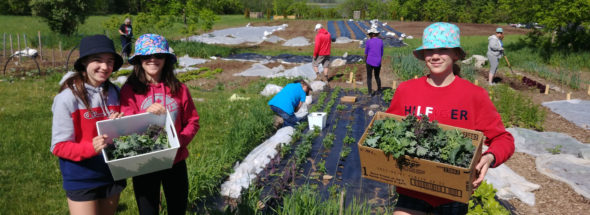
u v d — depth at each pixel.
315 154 6.00
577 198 4.74
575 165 5.59
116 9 53.12
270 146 6.00
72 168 2.46
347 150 6.08
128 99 2.76
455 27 2.41
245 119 7.16
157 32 23.47
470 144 2.12
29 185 4.39
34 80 10.85
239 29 32.25
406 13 44.06
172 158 2.47
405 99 2.69
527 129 7.29
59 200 4.16
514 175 5.18
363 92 11.05
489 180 4.80
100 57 2.48
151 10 20.12
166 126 2.66
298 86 7.60
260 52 20.34
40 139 5.80
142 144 2.46
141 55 2.64
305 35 28.41
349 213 3.83
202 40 24.44
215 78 13.16
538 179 5.33
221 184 4.70
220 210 4.11
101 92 2.58
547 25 17.61
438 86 2.56
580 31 17.78
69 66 13.24
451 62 2.47
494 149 2.35
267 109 8.00
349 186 4.85
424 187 2.25
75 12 20.83
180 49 17.69
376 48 10.34
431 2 43.09
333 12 49.97
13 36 21.39
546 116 8.94
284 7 51.41
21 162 4.96
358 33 29.97
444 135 2.21
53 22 20.61
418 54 2.66
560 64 16.62
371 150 2.27
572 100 10.21
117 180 2.45
